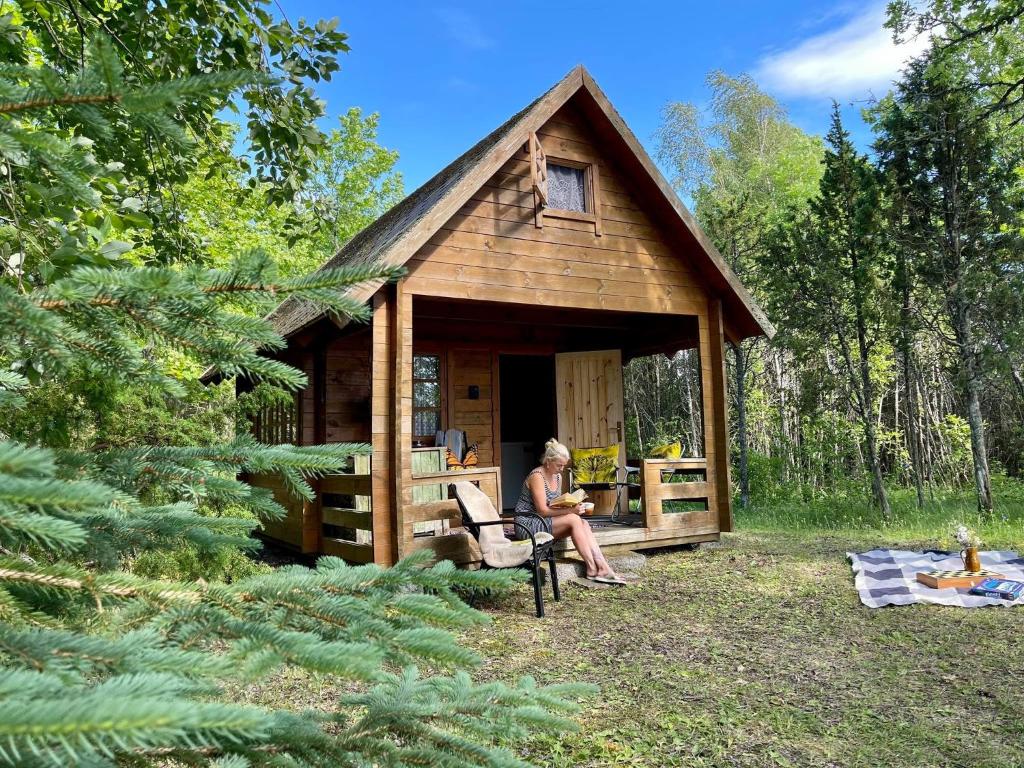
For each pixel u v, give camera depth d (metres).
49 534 0.85
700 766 3.40
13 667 0.88
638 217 9.30
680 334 10.83
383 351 7.44
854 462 16.27
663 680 4.63
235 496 1.48
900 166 12.69
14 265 2.53
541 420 13.86
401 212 11.04
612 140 8.96
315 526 8.55
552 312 10.55
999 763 3.40
